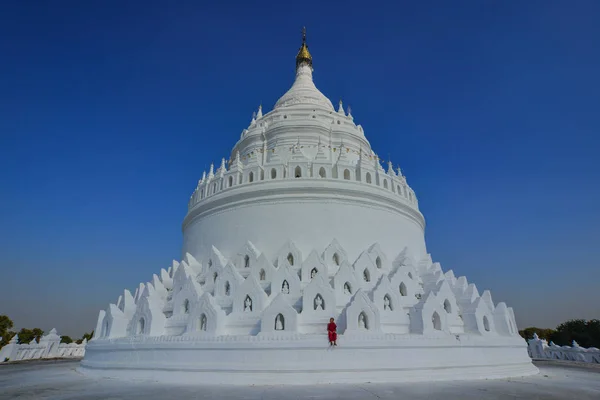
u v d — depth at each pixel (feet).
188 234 115.75
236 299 78.74
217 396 50.16
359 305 72.28
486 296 96.27
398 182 113.60
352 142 128.77
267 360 64.85
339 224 94.99
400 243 102.89
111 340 80.74
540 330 294.87
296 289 80.79
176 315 82.33
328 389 56.24
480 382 65.67
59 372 87.30
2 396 51.08
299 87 153.48
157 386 60.75
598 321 209.15
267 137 128.57
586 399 49.06
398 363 66.59
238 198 101.45
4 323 197.36
